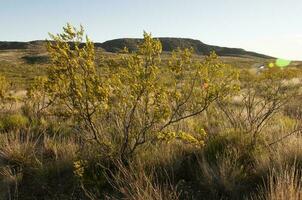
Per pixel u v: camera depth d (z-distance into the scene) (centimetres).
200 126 730
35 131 793
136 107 558
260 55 16150
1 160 614
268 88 743
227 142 596
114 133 608
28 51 11925
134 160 545
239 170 500
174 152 575
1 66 6675
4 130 781
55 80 546
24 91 1927
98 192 496
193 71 563
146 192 426
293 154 526
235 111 828
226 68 581
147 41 530
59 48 534
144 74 528
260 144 595
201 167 515
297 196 379
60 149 632
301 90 1147
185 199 475
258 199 450
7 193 521
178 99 560
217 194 475
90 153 576
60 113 578
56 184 538
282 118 816
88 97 541
